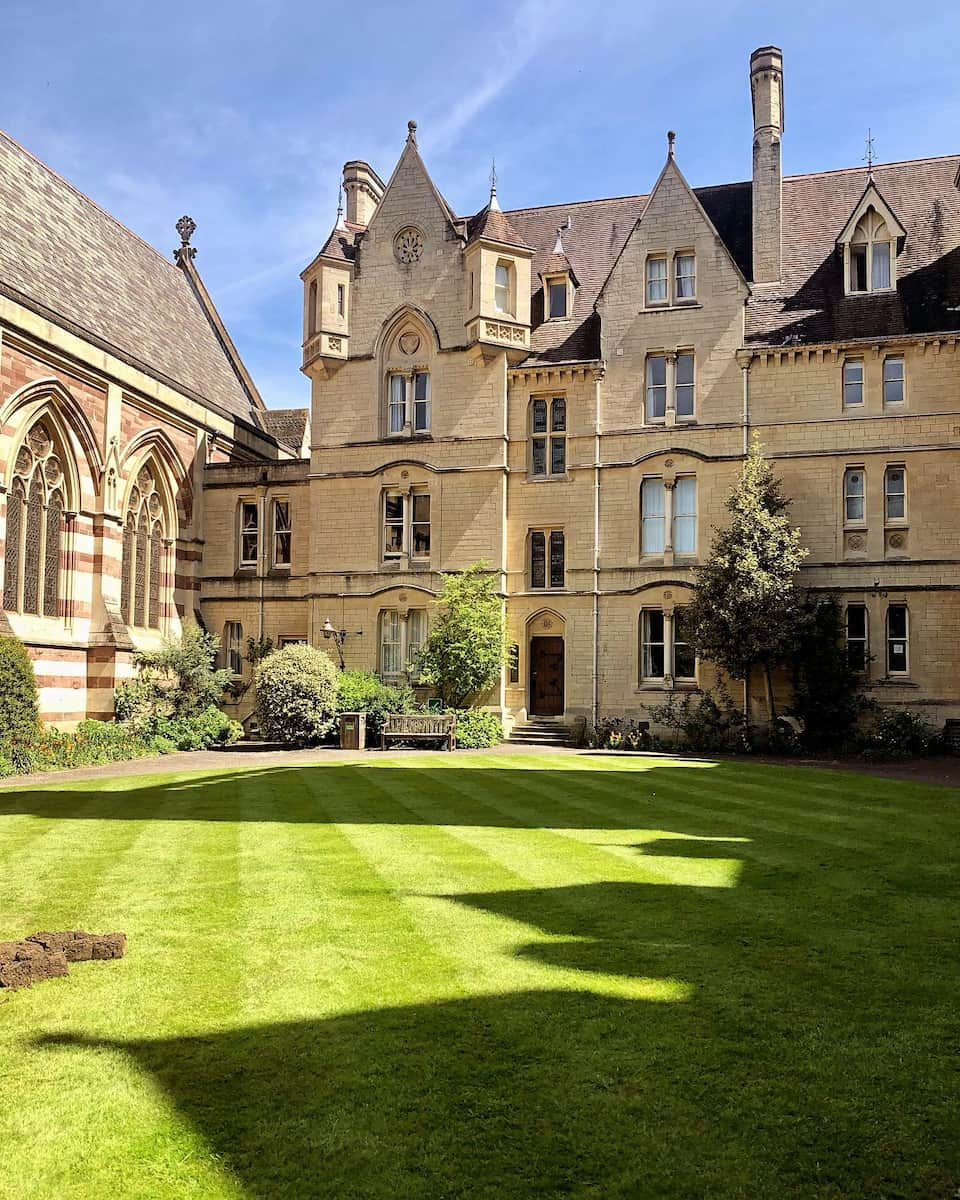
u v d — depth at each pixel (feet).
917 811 51.70
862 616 101.04
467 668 103.65
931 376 99.96
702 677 104.47
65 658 94.94
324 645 114.11
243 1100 18.33
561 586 110.83
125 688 98.99
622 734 101.60
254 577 119.34
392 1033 21.07
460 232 114.62
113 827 46.73
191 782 67.21
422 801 55.06
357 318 115.96
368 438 114.73
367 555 113.80
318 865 36.96
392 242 115.55
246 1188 15.61
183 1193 15.48
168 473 115.03
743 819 48.55
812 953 26.35
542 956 25.91
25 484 91.50
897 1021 21.77
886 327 102.01
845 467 101.86
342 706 102.63
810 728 97.55
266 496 119.96
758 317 107.45
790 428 103.45
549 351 112.37
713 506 105.19
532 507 110.93
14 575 90.12
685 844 41.37
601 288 116.78
